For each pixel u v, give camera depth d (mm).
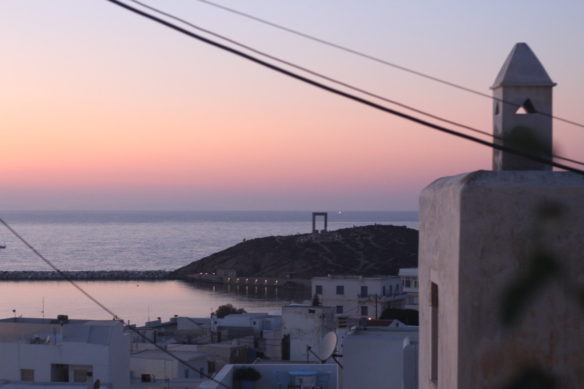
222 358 61438
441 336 7805
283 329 71500
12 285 183875
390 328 18781
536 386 6781
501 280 6879
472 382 6871
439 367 7883
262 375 22719
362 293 98125
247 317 82875
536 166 7660
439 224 8039
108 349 38000
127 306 142875
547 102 7719
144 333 73625
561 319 6781
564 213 6816
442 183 8297
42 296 158375
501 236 6895
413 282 94812
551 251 6820
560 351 6766
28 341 39531
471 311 6906
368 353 16984
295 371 22406
